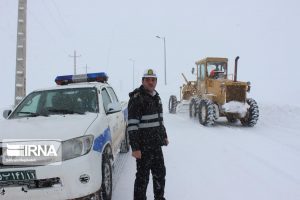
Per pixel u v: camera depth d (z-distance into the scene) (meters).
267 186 5.26
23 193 3.52
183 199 4.73
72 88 5.37
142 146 4.10
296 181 5.49
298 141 8.53
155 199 4.27
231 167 6.25
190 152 7.41
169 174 5.84
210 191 5.04
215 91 11.68
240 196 4.85
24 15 9.84
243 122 11.40
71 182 3.59
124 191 5.03
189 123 12.07
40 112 4.93
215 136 9.28
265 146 7.97
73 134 3.83
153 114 4.11
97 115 4.66
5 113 5.14
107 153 4.55
